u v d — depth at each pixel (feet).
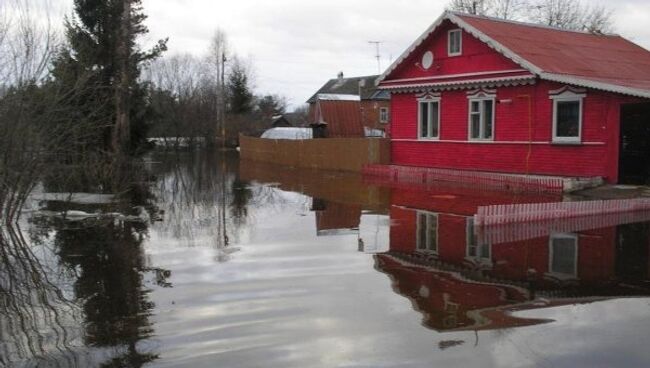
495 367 18.06
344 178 90.68
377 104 175.73
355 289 27.30
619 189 60.75
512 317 22.86
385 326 21.98
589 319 22.50
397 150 94.58
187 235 42.70
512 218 44.50
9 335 21.65
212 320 23.00
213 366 18.48
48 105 45.68
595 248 35.47
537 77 69.62
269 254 35.73
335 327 21.94
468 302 24.94
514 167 74.90
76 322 23.03
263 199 66.54
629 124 70.28
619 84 69.97
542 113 71.10
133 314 23.90
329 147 109.50
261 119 252.01
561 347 19.66
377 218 49.55
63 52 50.44
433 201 59.31
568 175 68.49
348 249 36.91
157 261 33.88
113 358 19.30
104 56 85.97
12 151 43.68
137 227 46.39
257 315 23.56
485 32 77.30
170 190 77.66
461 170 79.25
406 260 33.40
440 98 85.35
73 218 50.24
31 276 30.45
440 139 85.76
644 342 20.03
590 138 66.08
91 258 34.73
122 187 69.36
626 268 30.50
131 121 96.84
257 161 148.87
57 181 57.00
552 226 43.06
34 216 50.90
